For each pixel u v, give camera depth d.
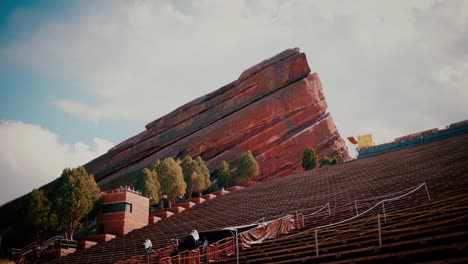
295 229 18.39
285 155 67.19
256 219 24.56
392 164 33.16
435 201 13.91
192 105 78.00
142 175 40.94
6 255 33.75
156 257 19.62
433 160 28.70
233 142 69.00
